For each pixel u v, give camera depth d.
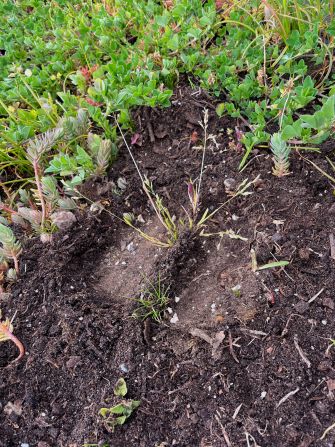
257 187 0.42
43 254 0.43
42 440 0.35
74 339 0.38
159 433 0.33
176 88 0.49
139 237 0.43
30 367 0.38
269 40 0.49
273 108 0.43
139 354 0.36
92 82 0.52
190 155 0.46
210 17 0.50
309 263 0.37
